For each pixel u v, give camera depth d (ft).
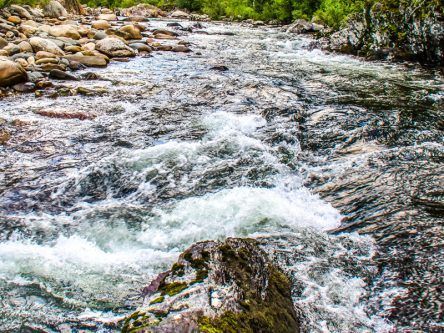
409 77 39.34
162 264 12.71
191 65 43.65
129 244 13.75
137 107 28.09
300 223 14.85
